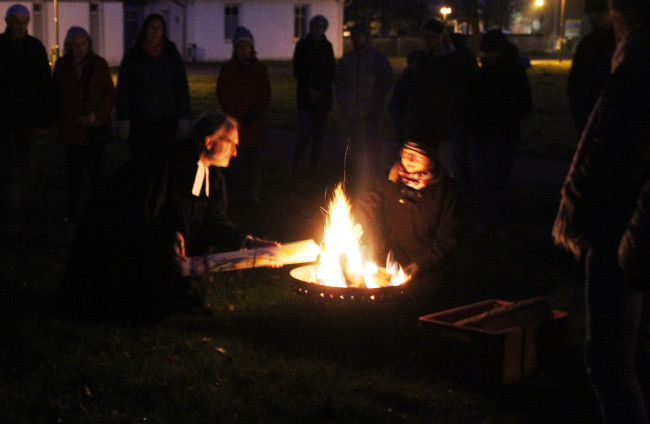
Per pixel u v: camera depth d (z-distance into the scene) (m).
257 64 8.73
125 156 12.30
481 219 7.77
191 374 4.25
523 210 8.94
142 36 7.84
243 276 6.07
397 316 5.16
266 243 5.08
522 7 65.94
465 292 5.86
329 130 15.88
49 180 10.19
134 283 4.91
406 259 5.30
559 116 18.75
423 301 5.20
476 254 7.00
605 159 2.96
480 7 60.06
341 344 4.75
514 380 4.28
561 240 3.23
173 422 3.74
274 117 17.89
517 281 6.23
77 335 4.74
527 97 7.55
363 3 54.25
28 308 5.22
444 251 5.16
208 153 4.98
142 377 4.18
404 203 5.23
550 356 4.57
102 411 3.82
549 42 58.41
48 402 3.90
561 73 33.56
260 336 4.87
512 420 3.87
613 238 3.05
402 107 8.58
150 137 7.89
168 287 4.90
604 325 3.17
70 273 5.04
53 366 4.29
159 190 4.95
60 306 5.07
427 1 58.59
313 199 9.10
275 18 40.75
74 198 7.88
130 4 41.72
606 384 3.19
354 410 3.90
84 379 4.16
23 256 6.52
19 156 7.97
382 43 49.03
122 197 4.94
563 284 6.19
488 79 7.53
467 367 4.29
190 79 28.02
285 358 4.54
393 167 5.31
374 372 4.35
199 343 4.69
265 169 11.12
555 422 3.87
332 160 12.10
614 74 2.97
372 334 4.89
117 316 4.97
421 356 4.47
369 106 9.83
